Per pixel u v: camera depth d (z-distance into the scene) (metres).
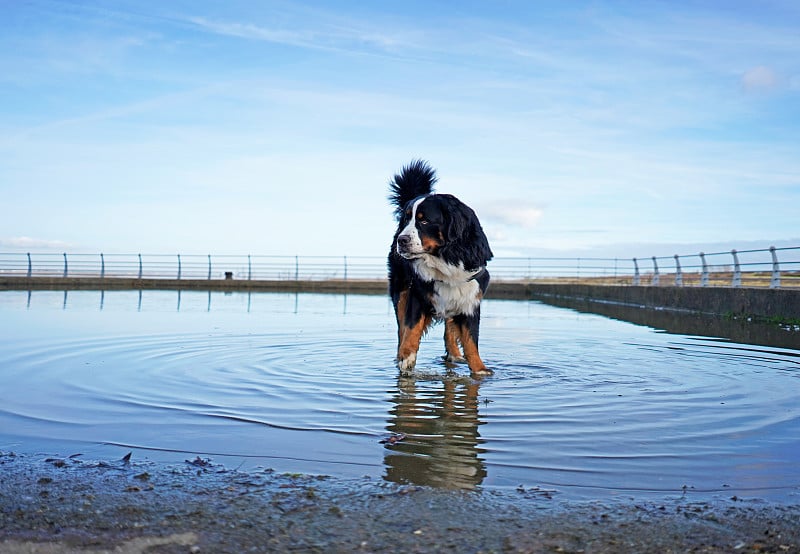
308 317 11.99
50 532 2.52
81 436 3.77
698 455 3.51
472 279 6.14
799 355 7.23
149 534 2.51
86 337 8.23
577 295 24.52
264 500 2.83
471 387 5.28
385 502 2.81
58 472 3.16
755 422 4.20
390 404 4.60
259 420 4.11
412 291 6.33
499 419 4.21
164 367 6.00
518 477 3.15
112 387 5.08
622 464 3.35
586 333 9.75
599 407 4.57
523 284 27.45
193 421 4.09
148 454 3.46
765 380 5.66
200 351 7.05
